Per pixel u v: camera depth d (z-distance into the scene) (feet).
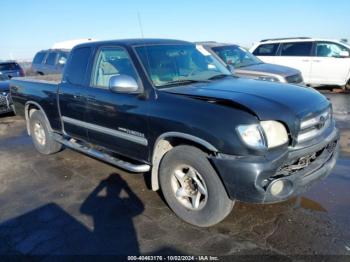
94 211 12.09
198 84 11.98
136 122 11.68
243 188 9.09
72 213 12.01
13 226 11.34
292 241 9.70
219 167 9.33
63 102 15.60
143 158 12.07
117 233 10.64
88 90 13.94
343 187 12.87
